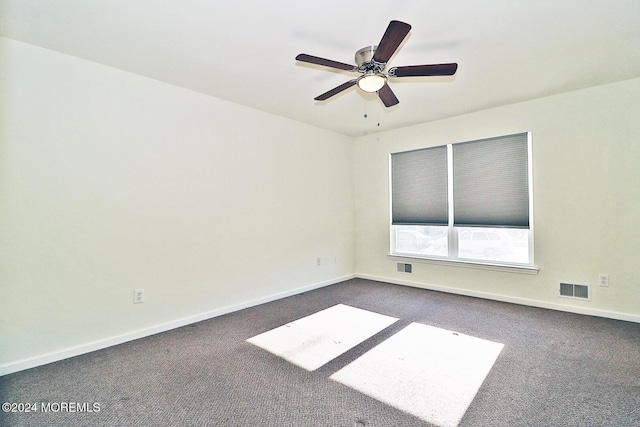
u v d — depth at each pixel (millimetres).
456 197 4078
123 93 2680
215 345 2598
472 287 3971
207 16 1929
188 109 3096
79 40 2201
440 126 4148
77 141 2447
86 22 1983
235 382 2041
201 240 3195
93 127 2523
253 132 3666
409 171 4504
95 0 1766
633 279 2975
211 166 3275
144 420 1679
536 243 3477
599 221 3127
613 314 3059
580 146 3203
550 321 3039
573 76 2848
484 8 1855
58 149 2361
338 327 2975
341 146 4902
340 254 4871
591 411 1709
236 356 2400
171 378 2092
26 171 2234
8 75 2166
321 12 1889
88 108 2500
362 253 5078
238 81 2902
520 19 1967
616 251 3049
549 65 2613
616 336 2652
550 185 3379
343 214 4934
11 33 2104
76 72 2443
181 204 3045
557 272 3361
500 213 3723
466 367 2209
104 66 2578
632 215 2973
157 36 2154
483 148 3828
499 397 1855
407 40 2199
